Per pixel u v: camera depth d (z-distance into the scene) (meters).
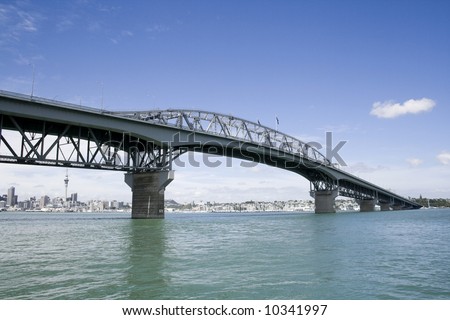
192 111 95.31
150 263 23.19
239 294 15.70
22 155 66.31
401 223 76.75
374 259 25.55
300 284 17.58
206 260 24.42
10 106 63.38
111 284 17.30
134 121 81.25
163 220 88.56
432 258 26.36
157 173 90.44
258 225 70.12
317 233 49.16
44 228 62.44
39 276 19.17
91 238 41.69
